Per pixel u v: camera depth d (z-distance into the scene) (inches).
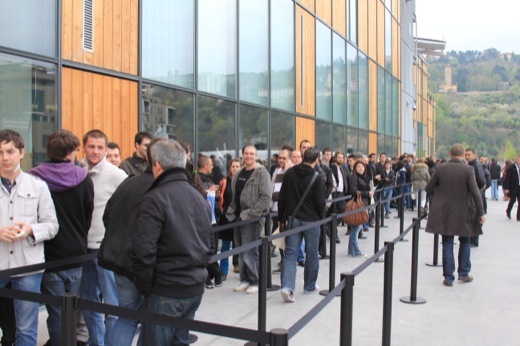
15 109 240.5
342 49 716.0
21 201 157.9
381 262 376.2
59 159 173.3
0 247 157.2
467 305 268.4
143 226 135.4
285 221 281.1
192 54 375.9
